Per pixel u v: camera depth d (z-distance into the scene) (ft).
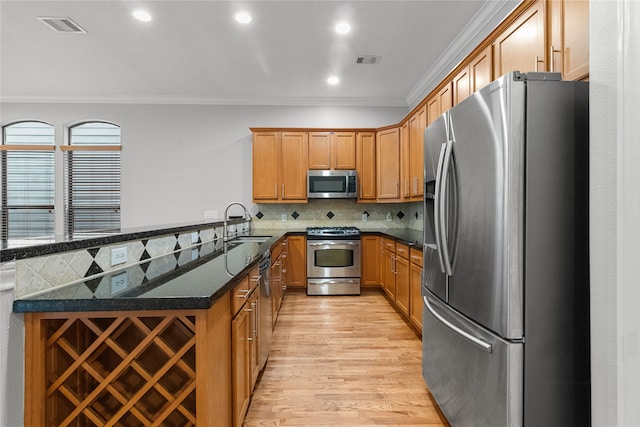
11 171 15.83
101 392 4.07
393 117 16.34
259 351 6.99
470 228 4.90
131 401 3.77
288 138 15.33
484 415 4.62
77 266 4.37
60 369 3.80
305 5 8.61
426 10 8.81
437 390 6.16
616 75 3.34
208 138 16.12
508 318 4.17
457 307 5.28
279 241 11.56
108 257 5.01
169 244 7.04
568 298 4.19
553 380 4.17
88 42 10.58
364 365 8.14
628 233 3.14
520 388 4.15
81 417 4.02
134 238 5.67
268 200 15.30
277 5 8.62
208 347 3.76
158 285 4.14
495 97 4.32
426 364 6.80
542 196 4.16
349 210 16.48
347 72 12.89
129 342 4.28
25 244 3.80
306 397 6.76
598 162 3.56
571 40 5.18
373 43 10.58
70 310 3.51
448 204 5.49
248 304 5.88
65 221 15.80
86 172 15.92
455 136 5.27
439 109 10.55
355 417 6.13
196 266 5.48
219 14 9.03
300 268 14.88
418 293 9.50
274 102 16.15
